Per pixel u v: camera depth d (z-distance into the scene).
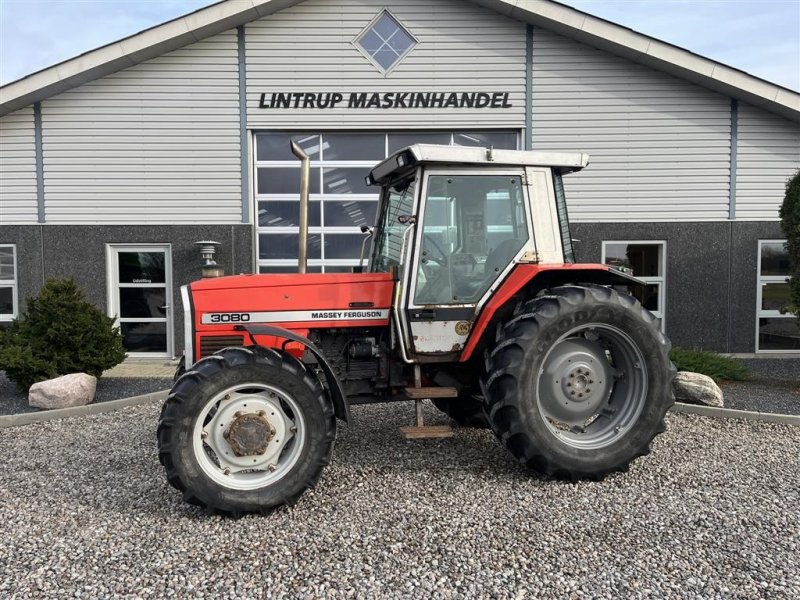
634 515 3.35
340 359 4.24
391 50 9.34
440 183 4.07
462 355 4.08
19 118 9.23
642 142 9.53
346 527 3.23
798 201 6.61
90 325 6.84
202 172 9.37
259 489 3.43
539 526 3.21
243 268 9.44
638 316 3.97
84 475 4.14
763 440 4.82
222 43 9.23
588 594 2.57
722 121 9.50
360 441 4.79
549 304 3.88
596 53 9.40
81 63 8.80
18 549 3.03
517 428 3.78
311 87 9.33
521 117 9.47
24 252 9.33
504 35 9.36
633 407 4.04
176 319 9.39
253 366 3.46
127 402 6.29
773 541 3.04
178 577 2.73
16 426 5.59
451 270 4.09
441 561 2.85
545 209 4.21
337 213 9.59
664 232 9.59
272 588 2.64
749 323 9.69
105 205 9.34
